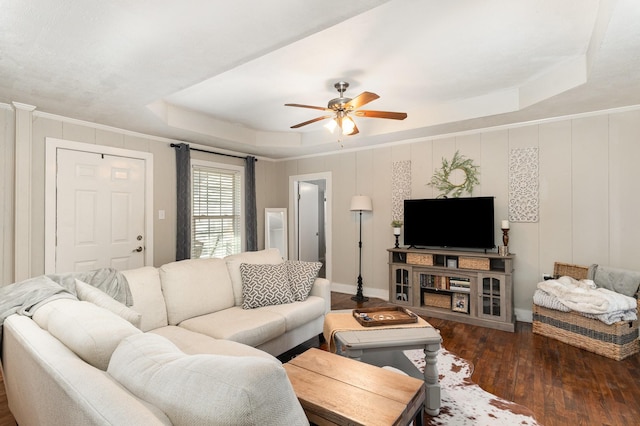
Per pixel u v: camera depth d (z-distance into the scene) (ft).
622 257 10.91
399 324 7.69
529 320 12.51
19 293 5.47
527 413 6.77
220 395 2.33
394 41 7.94
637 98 9.99
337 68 9.43
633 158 10.74
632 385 7.80
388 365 8.40
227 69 7.89
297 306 9.50
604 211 11.21
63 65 7.62
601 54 7.18
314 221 22.76
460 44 8.08
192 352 6.36
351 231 17.29
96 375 2.98
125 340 3.51
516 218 12.78
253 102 12.27
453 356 9.50
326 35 7.65
